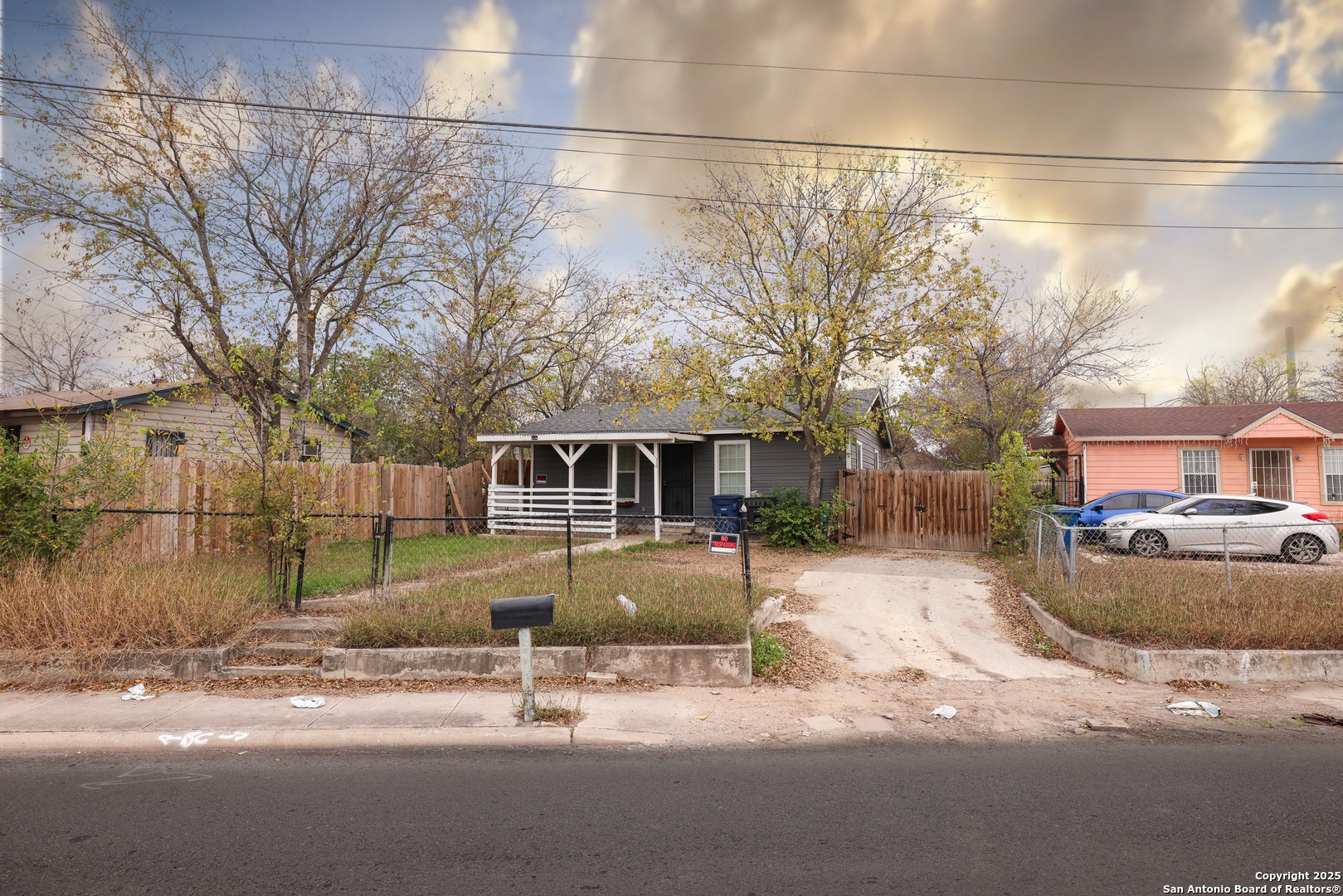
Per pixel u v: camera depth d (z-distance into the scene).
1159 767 5.14
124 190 15.35
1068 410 24.86
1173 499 17.11
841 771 5.12
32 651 7.21
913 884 3.50
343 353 19.58
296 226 17.61
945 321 15.91
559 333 24.42
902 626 9.76
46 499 8.88
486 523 20.06
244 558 11.55
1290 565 13.82
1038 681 7.52
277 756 5.46
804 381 16.30
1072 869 3.65
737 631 7.58
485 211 21.98
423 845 3.95
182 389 16.30
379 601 8.47
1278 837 4.01
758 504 18.20
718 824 4.21
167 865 3.73
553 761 5.35
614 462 19.19
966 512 17.22
